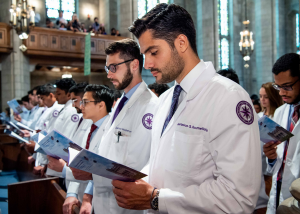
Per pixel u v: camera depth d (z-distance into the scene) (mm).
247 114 926
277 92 2268
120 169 949
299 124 1596
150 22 1004
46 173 2943
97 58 11008
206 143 978
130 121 1596
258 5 15609
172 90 1290
